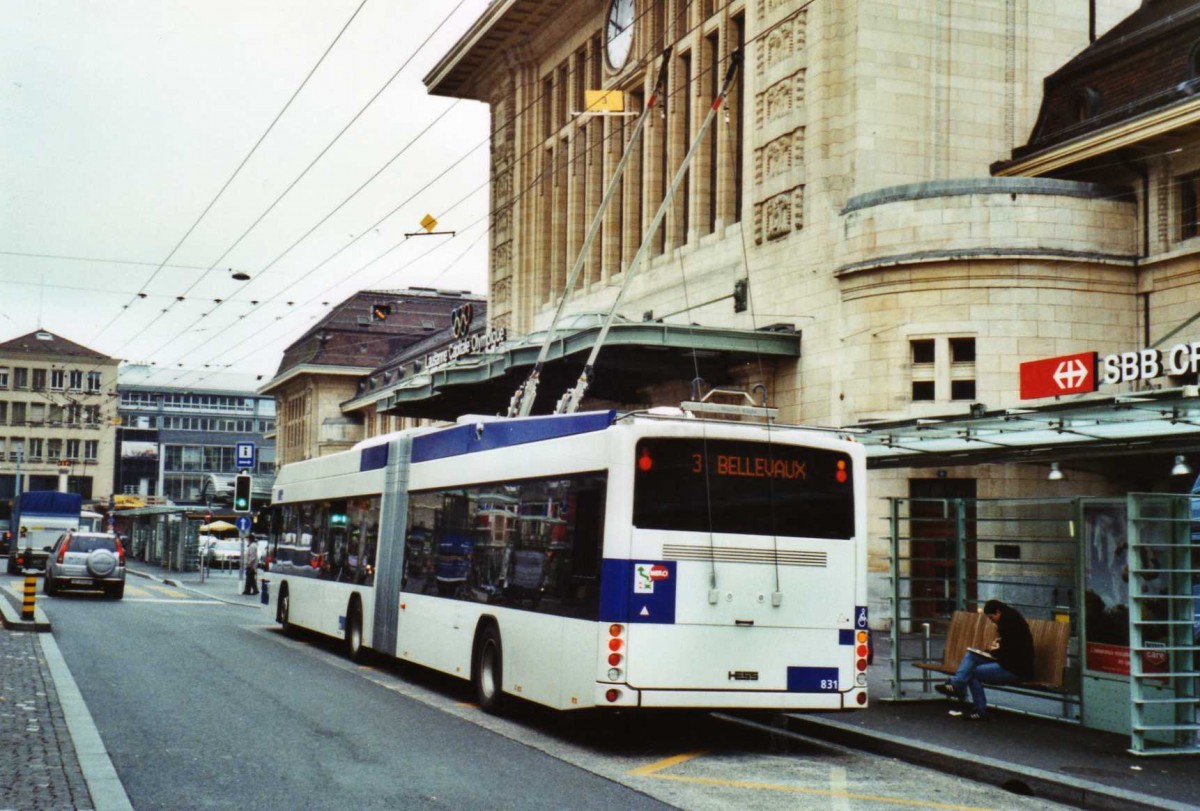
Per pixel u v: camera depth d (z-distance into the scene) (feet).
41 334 368.07
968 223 81.15
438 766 34.99
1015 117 93.15
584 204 135.03
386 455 62.59
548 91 145.28
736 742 42.01
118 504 309.22
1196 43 78.18
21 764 32.19
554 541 42.27
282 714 43.86
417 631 55.11
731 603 39.32
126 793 29.89
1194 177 79.36
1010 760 36.24
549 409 125.29
